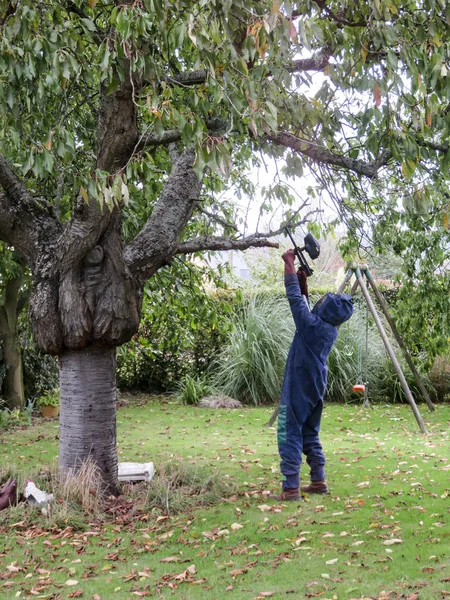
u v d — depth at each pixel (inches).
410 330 366.3
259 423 422.3
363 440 353.7
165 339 416.8
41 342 227.1
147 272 234.7
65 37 176.2
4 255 362.3
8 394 455.2
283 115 183.5
